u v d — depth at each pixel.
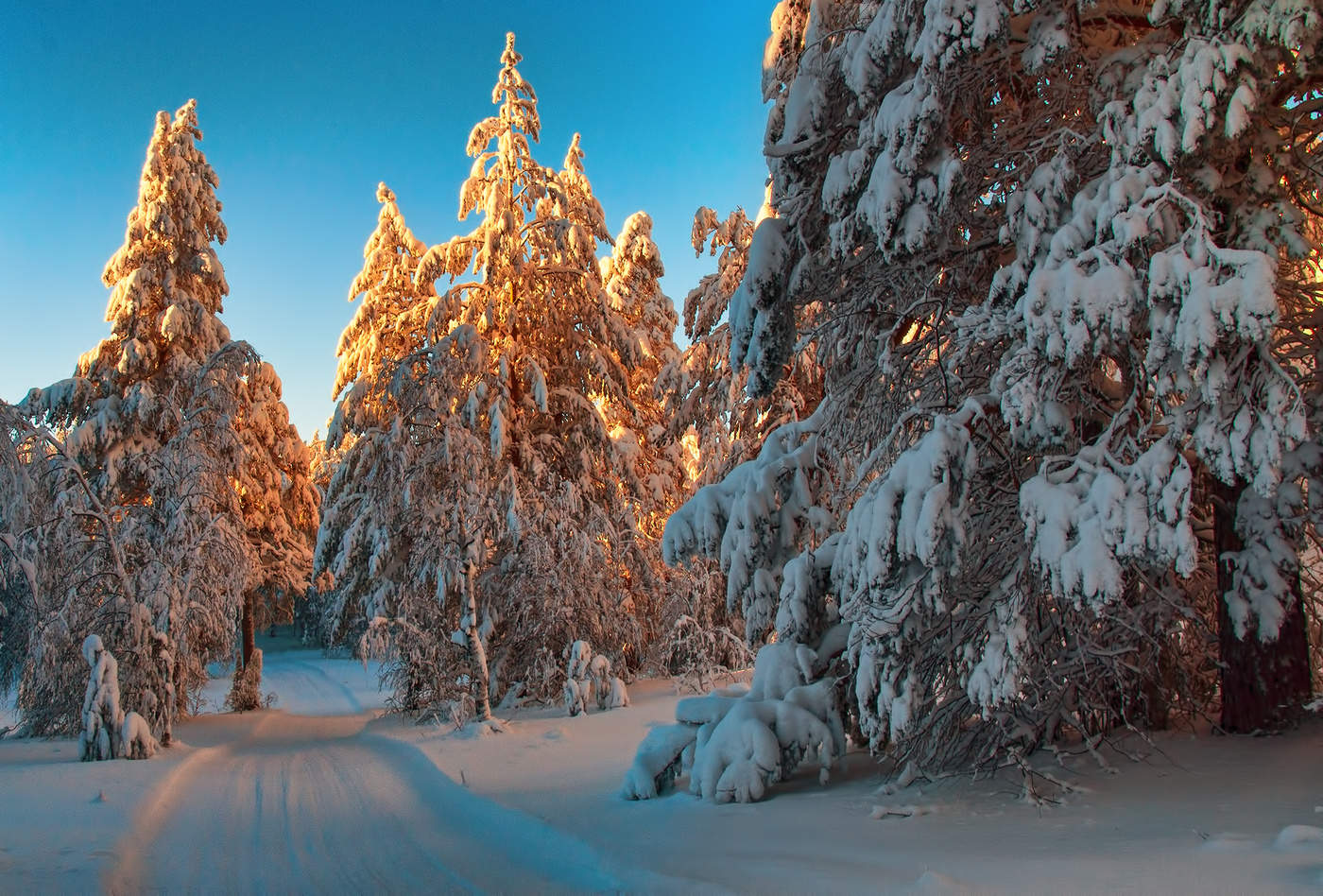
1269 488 5.49
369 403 20.78
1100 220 6.11
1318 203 7.98
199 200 25.16
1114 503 5.78
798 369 17.03
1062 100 7.80
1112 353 6.61
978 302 8.93
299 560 27.50
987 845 5.57
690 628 20.31
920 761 7.75
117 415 22.52
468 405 18.72
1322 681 9.09
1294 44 5.52
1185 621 8.34
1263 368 5.63
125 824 9.11
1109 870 4.66
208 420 18.34
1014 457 7.28
